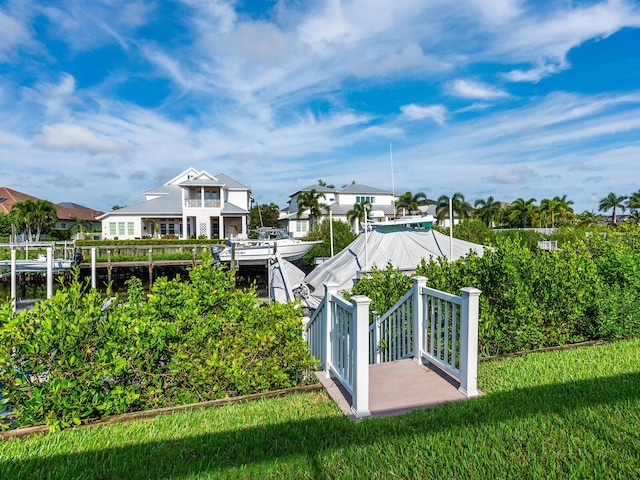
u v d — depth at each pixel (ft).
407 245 44.50
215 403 13.41
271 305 15.80
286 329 14.93
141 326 12.87
